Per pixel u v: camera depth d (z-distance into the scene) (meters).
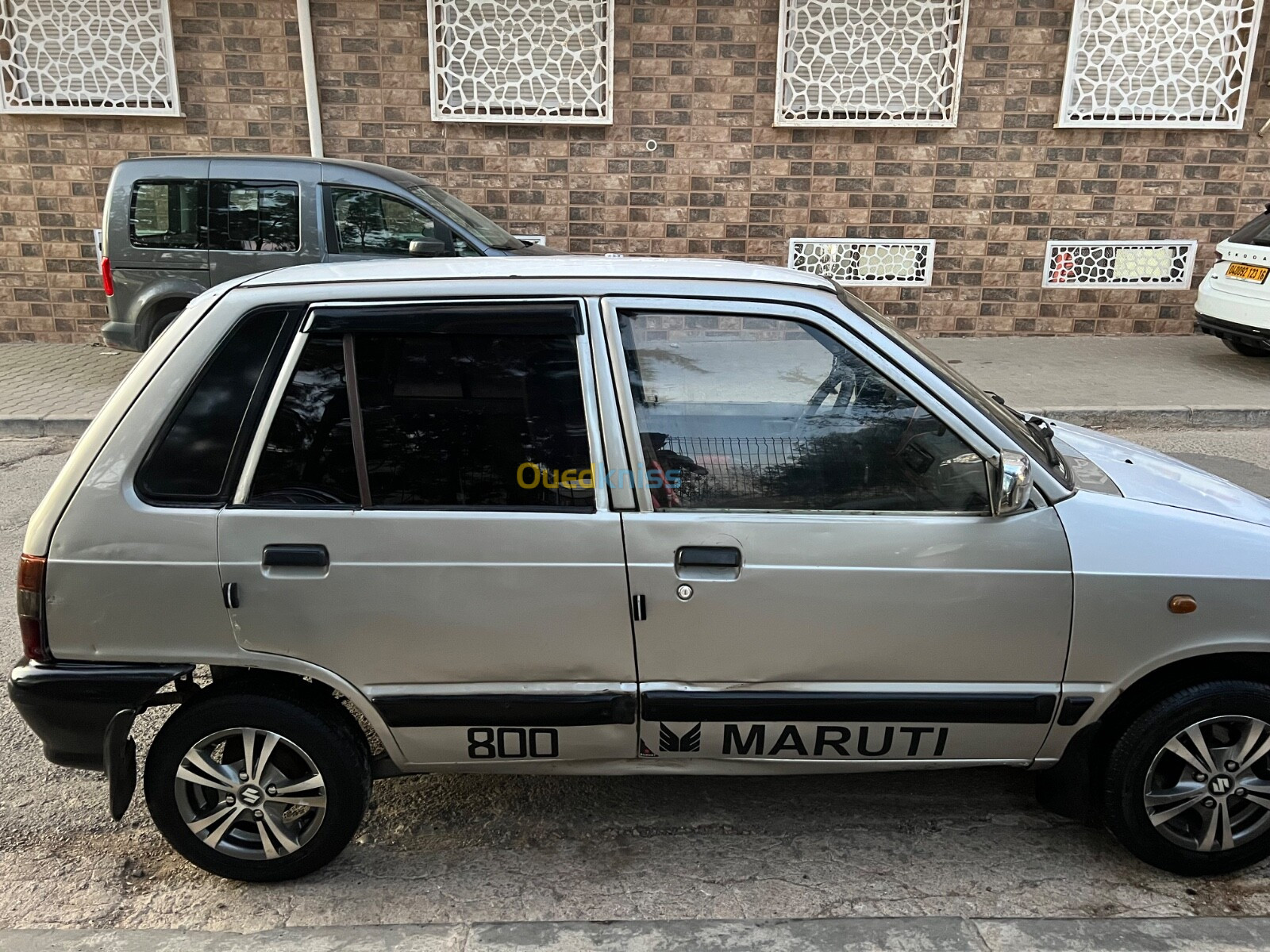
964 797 3.33
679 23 10.12
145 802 3.17
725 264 3.08
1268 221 8.91
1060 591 2.65
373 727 2.73
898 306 10.99
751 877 2.92
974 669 2.70
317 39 10.09
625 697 2.70
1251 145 10.52
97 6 9.98
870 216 10.70
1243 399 8.32
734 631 2.66
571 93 10.31
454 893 2.85
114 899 2.85
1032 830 3.14
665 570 2.63
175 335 2.71
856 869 2.95
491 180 10.53
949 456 2.71
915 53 10.28
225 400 2.66
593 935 2.63
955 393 2.72
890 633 2.67
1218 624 2.67
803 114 10.39
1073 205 10.70
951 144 10.50
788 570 2.63
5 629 4.60
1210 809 2.79
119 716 2.67
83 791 3.41
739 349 2.73
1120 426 8.00
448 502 2.67
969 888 2.86
